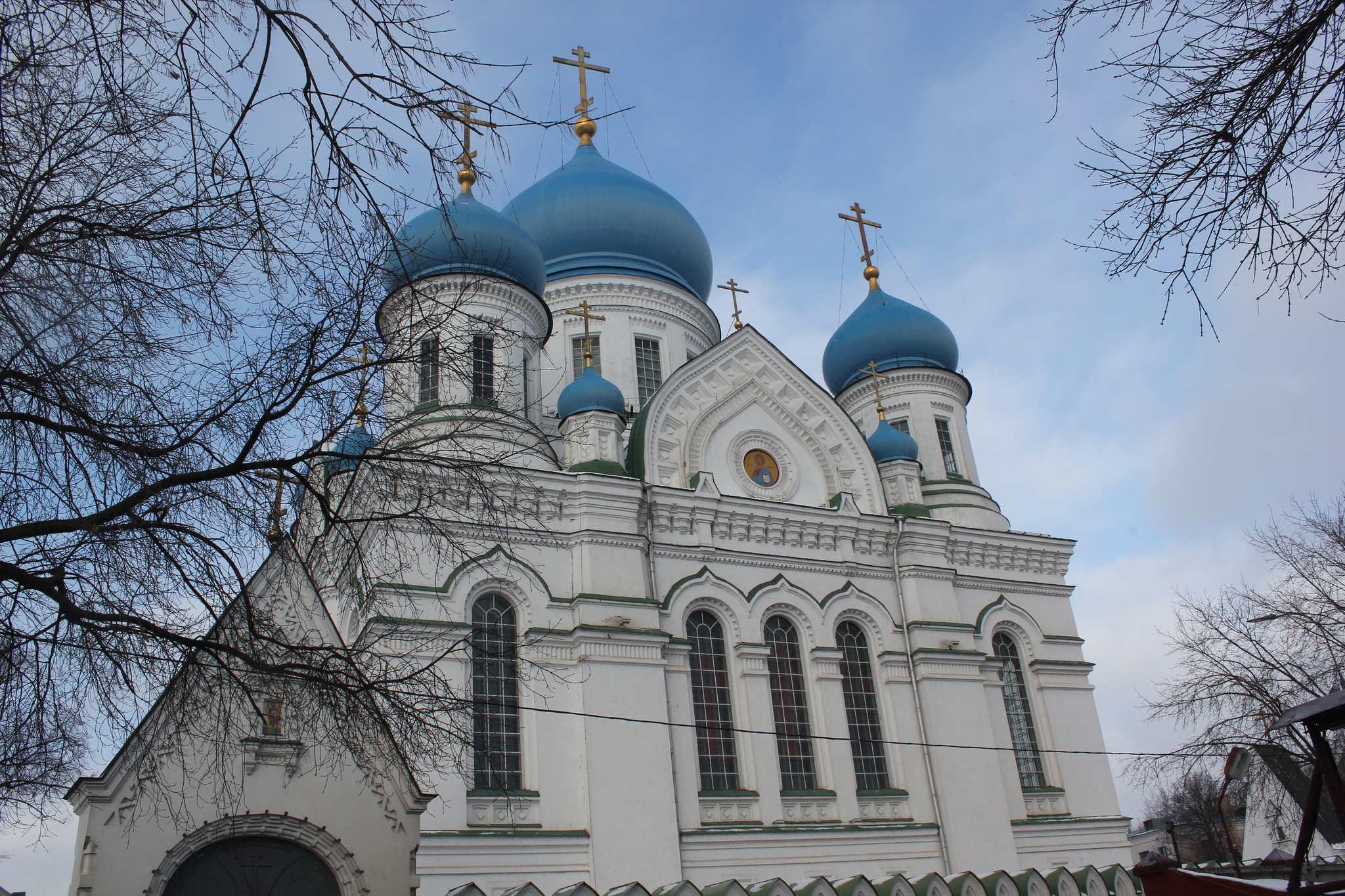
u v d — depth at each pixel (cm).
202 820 1722
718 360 3553
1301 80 840
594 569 2902
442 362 1237
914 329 4338
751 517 3256
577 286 4203
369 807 1852
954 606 3450
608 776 2658
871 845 2959
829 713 3106
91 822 1648
